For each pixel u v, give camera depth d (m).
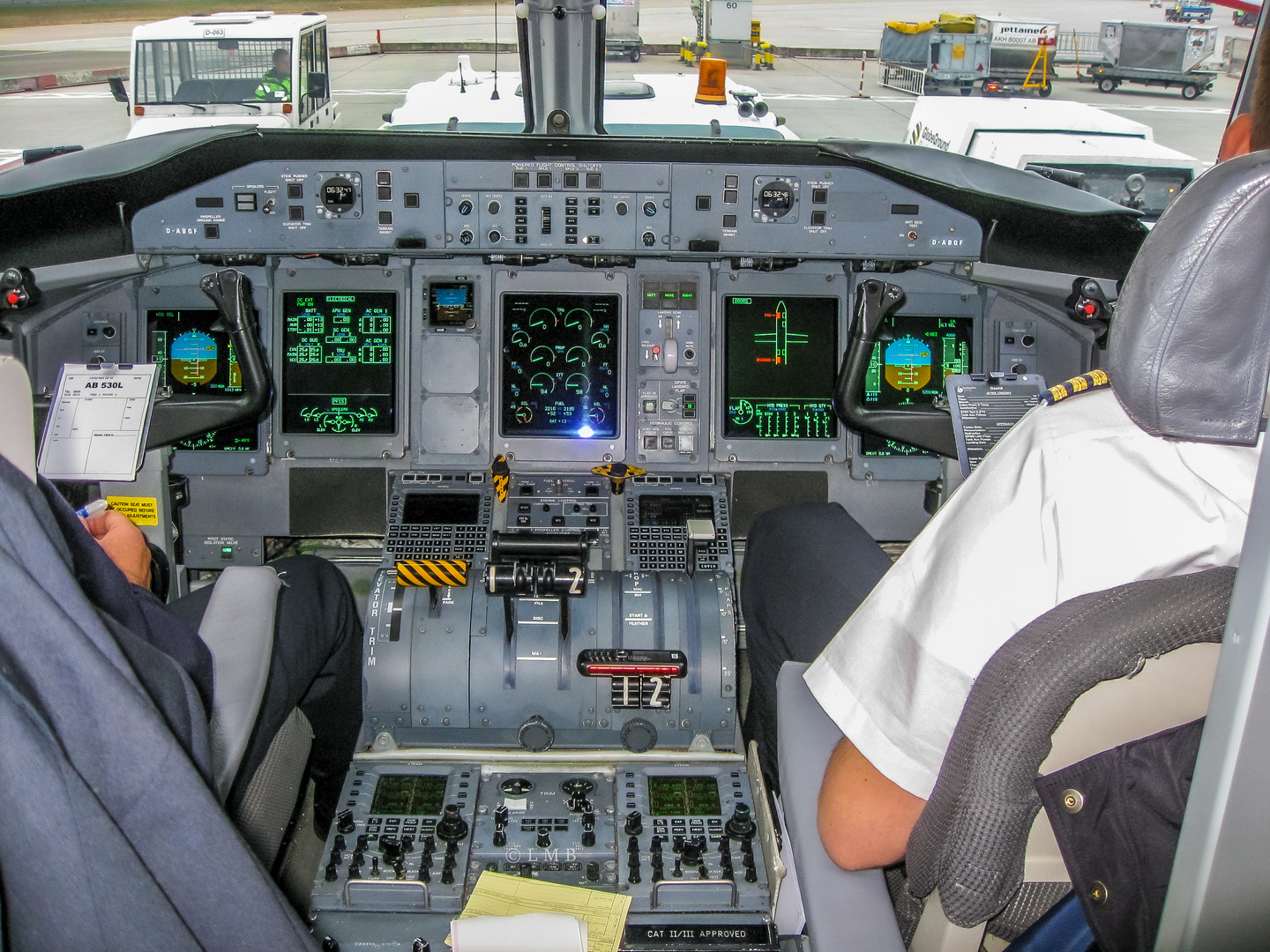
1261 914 0.79
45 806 0.77
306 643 1.92
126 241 2.43
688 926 1.79
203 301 2.70
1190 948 0.80
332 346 2.72
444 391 2.72
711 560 2.53
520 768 2.20
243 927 0.89
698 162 2.40
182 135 2.44
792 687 1.38
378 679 2.23
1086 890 0.88
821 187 2.43
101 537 1.79
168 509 2.64
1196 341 0.71
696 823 2.02
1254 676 0.71
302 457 2.71
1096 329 2.64
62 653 0.79
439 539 2.58
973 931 1.09
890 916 1.13
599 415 2.74
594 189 2.40
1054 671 0.80
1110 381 0.78
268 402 2.53
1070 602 0.83
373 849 1.95
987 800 0.85
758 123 4.54
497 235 2.43
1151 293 0.72
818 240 2.46
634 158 2.40
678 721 2.27
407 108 4.55
